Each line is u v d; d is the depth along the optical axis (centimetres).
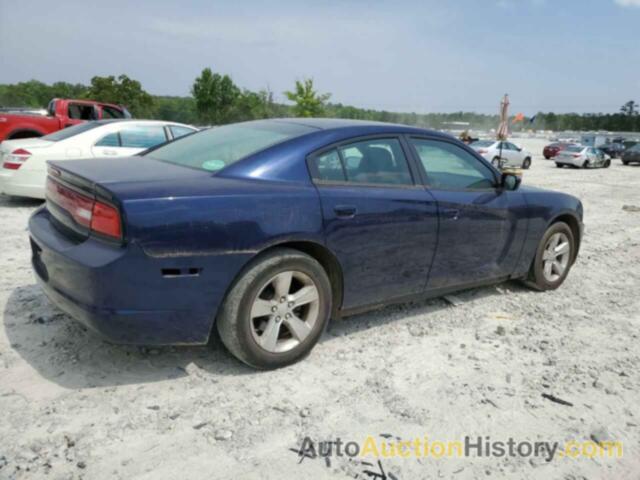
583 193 1505
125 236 263
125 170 314
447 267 407
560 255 521
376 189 355
